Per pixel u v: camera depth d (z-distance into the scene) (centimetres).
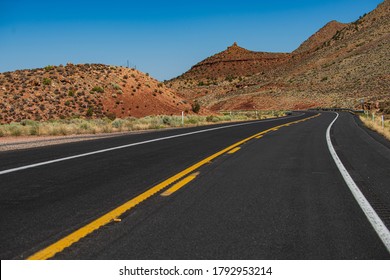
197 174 939
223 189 779
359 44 18850
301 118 5022
